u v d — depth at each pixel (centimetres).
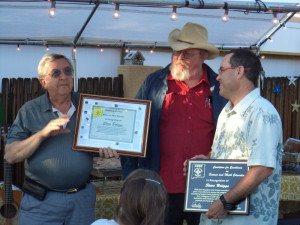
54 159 295
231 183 245
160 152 329
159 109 329
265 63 793
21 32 523
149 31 540
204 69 340
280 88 766
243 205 240
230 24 519
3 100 604
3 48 616
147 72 645
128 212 175
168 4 385
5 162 421
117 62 689
